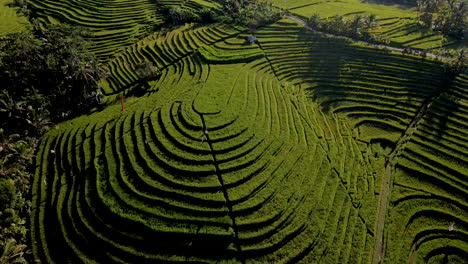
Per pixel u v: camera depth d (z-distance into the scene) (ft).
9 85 154.61
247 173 121.80
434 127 155.12
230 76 179.83
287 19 243.81
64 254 103.35
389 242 108.58
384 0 337.31
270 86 177.78
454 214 118.01
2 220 101.76
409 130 155.63
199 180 118.32
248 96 163.94
